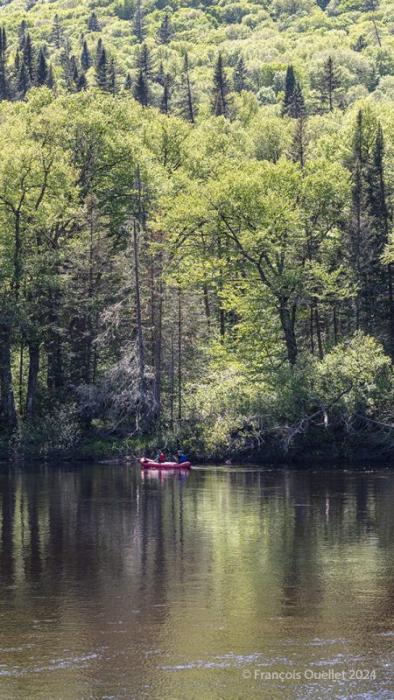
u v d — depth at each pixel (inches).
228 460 2632.9
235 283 2960.1
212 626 1019.9
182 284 2906.0
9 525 1587.1
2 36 6653.5
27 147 2701.8
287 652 941.8
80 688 860.0
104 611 1075.9
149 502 1844.2
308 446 2605.8
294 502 1828.2
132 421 2763.3
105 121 2982.3
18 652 944.3
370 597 1126.4
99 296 2768.2
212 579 1213.7
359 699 836.6
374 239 2876.5
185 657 930.1
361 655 933.8
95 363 2800.2
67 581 1207.6
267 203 2760.8
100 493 1984.5
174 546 1409.9
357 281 2869.1
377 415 2610.7
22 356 2965.1
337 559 1320.1
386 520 1612.9
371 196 2942.9
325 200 2908.5
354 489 2018.9
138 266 2709.2
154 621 1038.4
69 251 2738.7
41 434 2694.4
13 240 2748.5
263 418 2566.4
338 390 2529.5
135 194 2999.5
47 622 1037.2
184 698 839.1
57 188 2768.2
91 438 2748.5
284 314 2851.9
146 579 1214.3
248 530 1533.0
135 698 839.7
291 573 1240.8
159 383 2731.3
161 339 2810.0
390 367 2667.3
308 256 2918.3
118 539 1466.5
